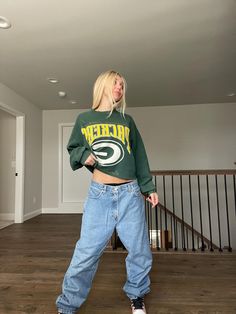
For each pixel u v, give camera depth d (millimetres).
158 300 1632
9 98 3877
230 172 2717
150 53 2740
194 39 2457
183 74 3361
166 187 5051
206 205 4879
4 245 2938
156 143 5109
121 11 2012
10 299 1662
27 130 4543
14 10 1979
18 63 2957
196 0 1893
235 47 2621
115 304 1586
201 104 5031
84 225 1286
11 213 4652
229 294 1709
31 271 2137
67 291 1281
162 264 2273
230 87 3959
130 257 1346
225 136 4969
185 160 5039
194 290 1769
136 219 1305
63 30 2271
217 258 2418
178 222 4895
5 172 4707
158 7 1970
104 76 1338
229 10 2014
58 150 5250
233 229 4777
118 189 1271
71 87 3834
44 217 4715
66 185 5289
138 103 4898
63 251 2697
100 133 1267
